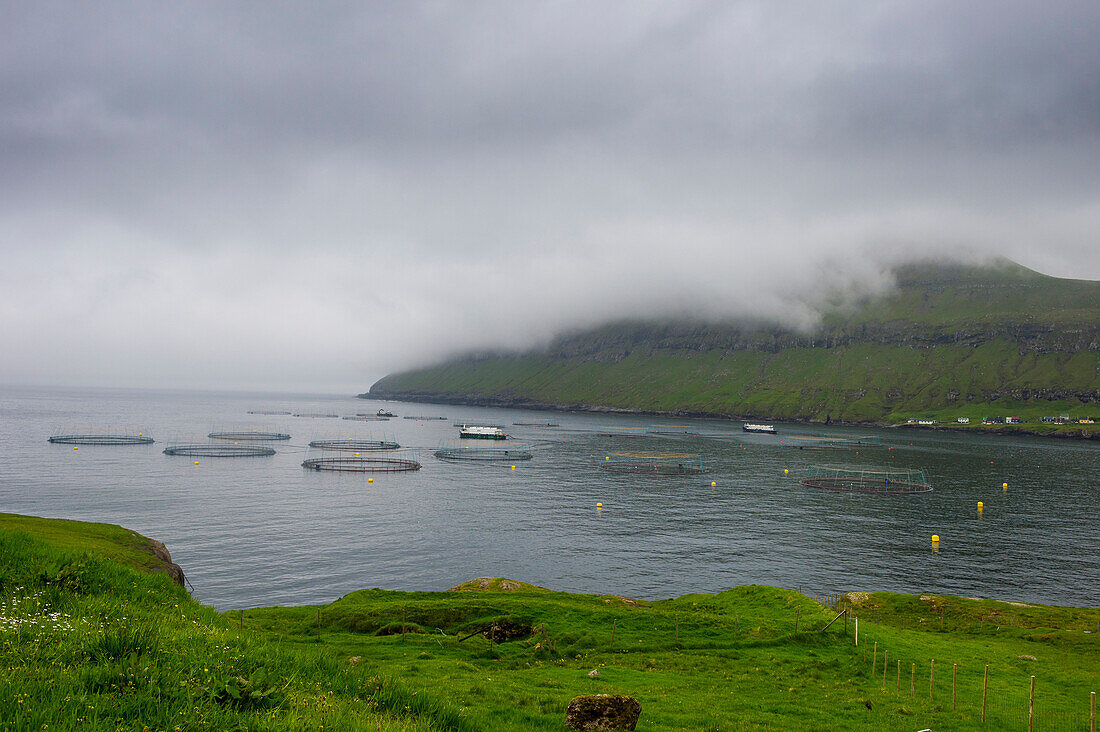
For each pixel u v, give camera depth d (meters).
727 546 144.25
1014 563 132.00
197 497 187.88
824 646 55.78
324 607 66.88
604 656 50.12
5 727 12.88
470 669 42.03
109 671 16.55
